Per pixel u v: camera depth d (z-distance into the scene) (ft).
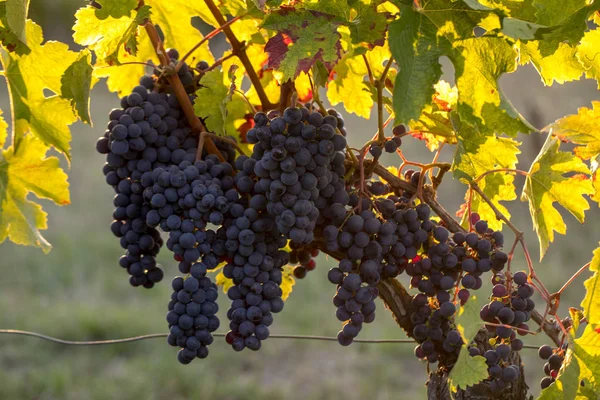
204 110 6.72
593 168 6.83
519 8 6.52
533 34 6.25
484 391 6.70
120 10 6.65
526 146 26.45
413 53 6.32
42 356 18.29
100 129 38.14
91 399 16.38
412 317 6.73
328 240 6.54
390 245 6.61
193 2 7.17
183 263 6.60
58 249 25.26
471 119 6.44
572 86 30.96
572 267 22.02
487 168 6.89
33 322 19.62
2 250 25.43
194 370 17.94
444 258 6.60
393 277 6.68
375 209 6.64
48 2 40.65
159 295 22.48
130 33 6.74
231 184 6.63
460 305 6.64
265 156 6.40
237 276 6.56
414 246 6.64
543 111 28.09
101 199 30.22
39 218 7.25
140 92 6.70
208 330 6.57
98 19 6.70
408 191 6.79
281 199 6.42
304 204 6.40
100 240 26.12
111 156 6.68
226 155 6.83
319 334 19.85
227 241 6.54
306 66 6.41
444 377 6.77
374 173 6.78
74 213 28.71
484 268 6.61
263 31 7.03
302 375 18.13
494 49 6.39
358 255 6.53
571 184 6.84
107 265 24.53
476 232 6.68
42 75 7.06
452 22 6.36
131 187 6.69
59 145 7.16
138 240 6.75
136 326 19.74
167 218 6.57
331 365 18.57
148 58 7.27
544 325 6.70
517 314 6.59
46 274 23.18
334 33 6.43
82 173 32.96
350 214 6.56
